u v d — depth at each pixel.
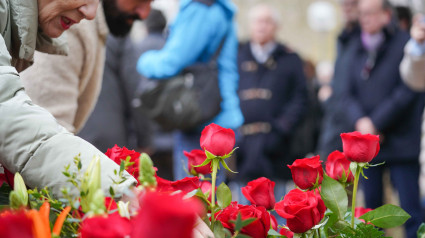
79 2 2.24
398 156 5.78
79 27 3.04
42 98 3.01
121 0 3.09
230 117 5.23
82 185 1.51
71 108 3.10
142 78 5.33
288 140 6.74
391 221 2.05
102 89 5.19
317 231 1.92
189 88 5.08
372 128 5.80
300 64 6.80
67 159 1.75
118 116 5.23
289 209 1.83
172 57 5.03
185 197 1.76
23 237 0.95
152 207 0.89
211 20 5.06
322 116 7.61
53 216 1.61
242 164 6.58
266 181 1.99
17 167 1.77
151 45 5.98
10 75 1.86
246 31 13.38
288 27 13.99
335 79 6.11
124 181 1.69
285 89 6.77
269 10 6.84
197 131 5.18
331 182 1.96
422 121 5.79
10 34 2.24
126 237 1.12
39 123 1.80
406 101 5.71
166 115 5.07
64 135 1.80
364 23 5.87
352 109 5.91
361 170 2.00
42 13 2.26
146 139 5.45
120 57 5.34
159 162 6.31
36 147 1.77
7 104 1.81
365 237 1.92
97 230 1.09
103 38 3.19
